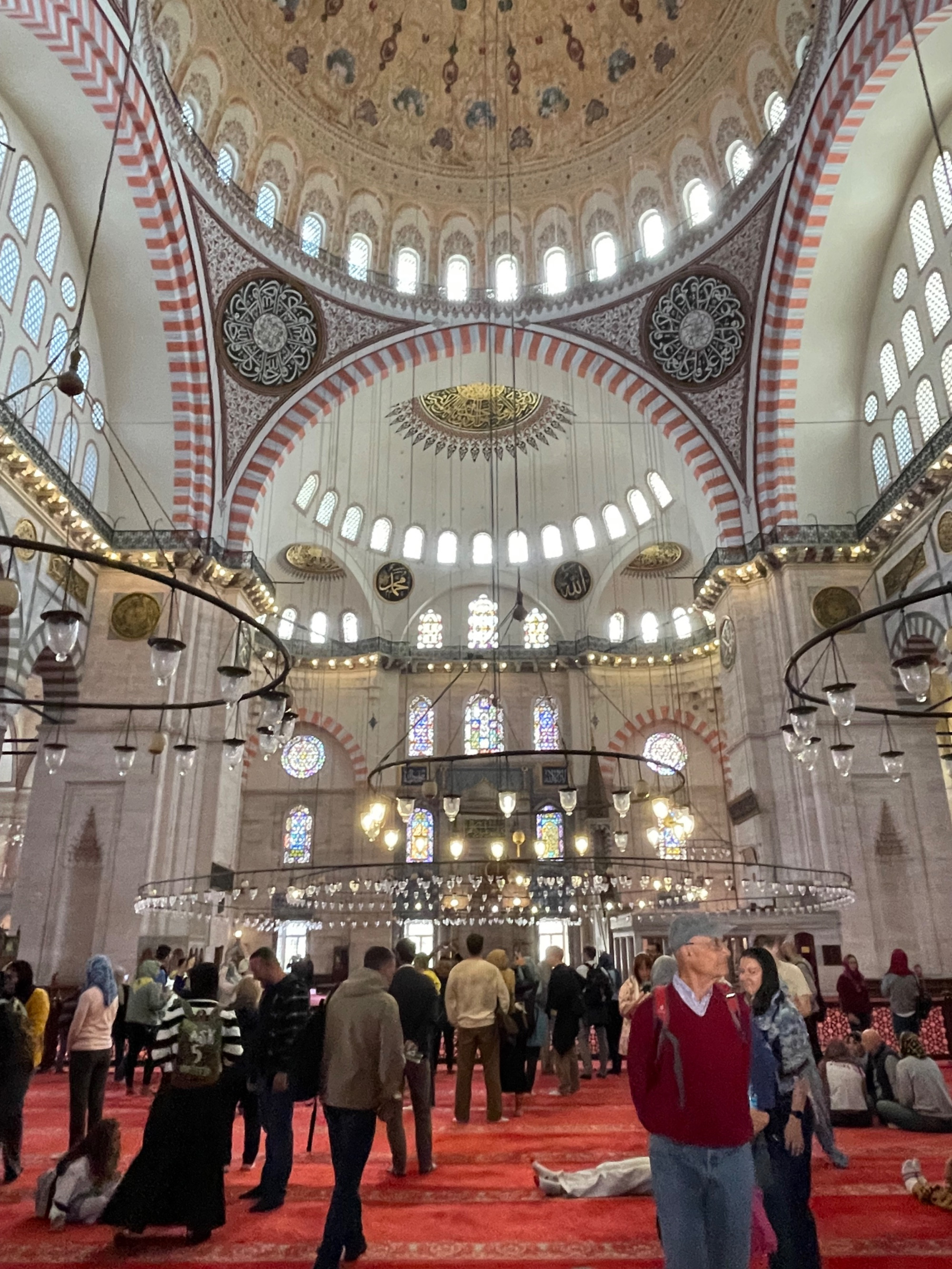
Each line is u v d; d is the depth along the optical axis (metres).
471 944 8.73
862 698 18.33
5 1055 6.15
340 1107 4.47
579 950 25.89
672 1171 3.10
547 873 25.55
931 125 16.20
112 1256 4.71
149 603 18.70
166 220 17.45
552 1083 11.42
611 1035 12.07
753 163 19.41
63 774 17.70
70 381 8.41
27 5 13.43
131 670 18.33
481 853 26.59
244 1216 5.39
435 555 29.41
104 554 18.22
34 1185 6.21
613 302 21.47
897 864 17.53
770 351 19.39
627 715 27.97
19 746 28.27
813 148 16.80
